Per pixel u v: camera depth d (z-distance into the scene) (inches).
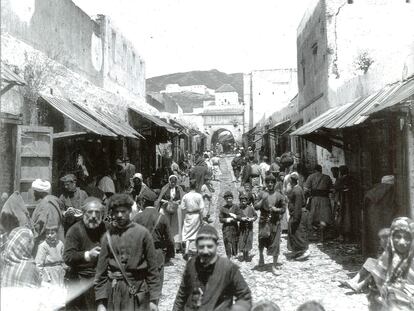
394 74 393.1
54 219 267.4
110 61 741.3
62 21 530.3
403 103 290.2
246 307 149.8
